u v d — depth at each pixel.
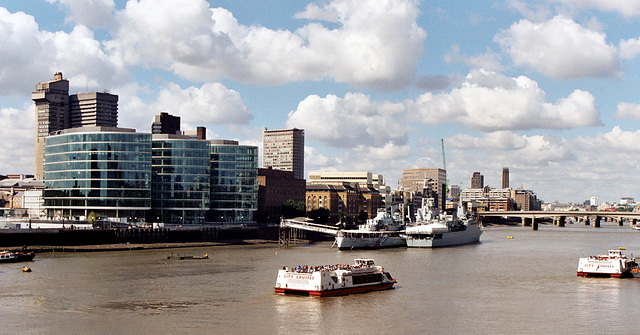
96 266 193.00
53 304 131.38
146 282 160.25
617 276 175.50
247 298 138.62
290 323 115.81
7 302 133.25
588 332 112.06
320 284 140.25
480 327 114.75
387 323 116.69
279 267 194.62
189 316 120.81
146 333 108.25
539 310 129.50
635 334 110.94
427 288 156.00
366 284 150.38
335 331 110.69
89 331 109.62
